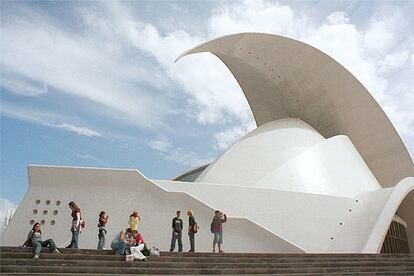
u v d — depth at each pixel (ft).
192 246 41.60
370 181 73.51
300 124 82.07
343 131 92.58
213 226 43.60
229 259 35.60
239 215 56.44
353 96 87.56
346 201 62.03
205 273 31.78
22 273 27.58
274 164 67.62
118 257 33.06
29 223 48.65
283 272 33.63
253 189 58.39
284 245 51.83
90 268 29.91
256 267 34.45
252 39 86.02
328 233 58.85
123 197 51.55
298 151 70.79
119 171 52.29
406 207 71.87
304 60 88.89
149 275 29.30
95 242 49.08
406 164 85.40
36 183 50.57
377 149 88.89
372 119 86.79
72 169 51.47
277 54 90.27
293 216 58.39
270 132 75.97
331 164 70.23
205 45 83.97
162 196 52.29
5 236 47.50
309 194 60.44
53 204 49.93
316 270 34.63
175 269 31.37
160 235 50.67
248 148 71.41
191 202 52.49
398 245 68.90
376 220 55.72
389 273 34.86
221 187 57.41
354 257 40.65
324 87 90.84
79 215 37.88
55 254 32.01
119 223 50.21
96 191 51.26
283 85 97.76
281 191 59.41
